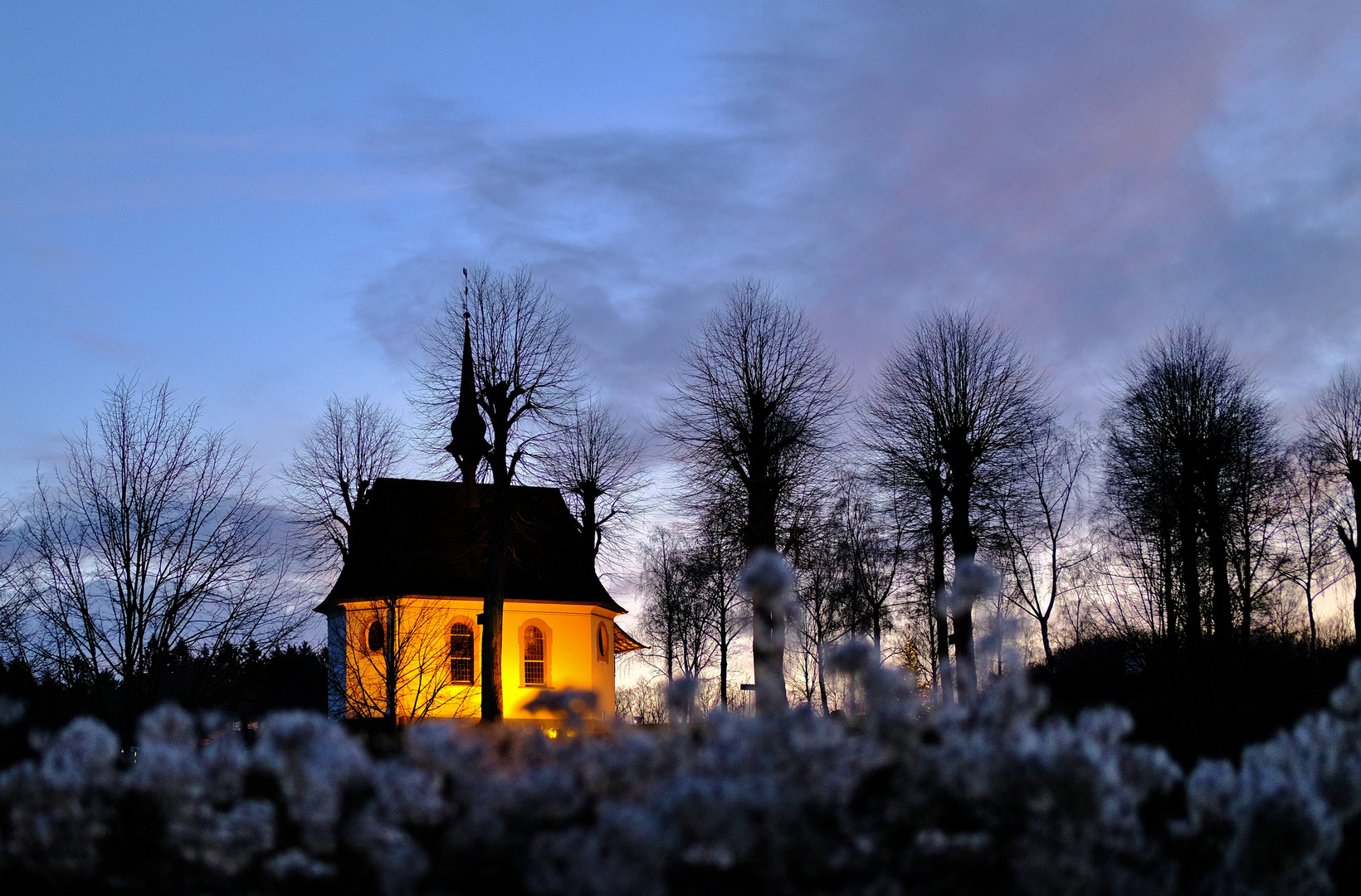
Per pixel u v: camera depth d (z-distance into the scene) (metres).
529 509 51.91
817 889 4.65
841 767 4.62
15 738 8.70
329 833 4.61
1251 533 50.47
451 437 49.47
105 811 5.20
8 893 5.35
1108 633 48.25
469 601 49.19
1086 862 4.49
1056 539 54.81
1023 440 46.16
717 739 4.69
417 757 4.53
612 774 4.60
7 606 26.47
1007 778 4.39
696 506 44.69
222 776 4.90
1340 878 5.69
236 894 4.94
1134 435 48.34
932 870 4.86
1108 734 5.24
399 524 50.34
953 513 44.78
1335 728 5.42
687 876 4.60
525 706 4.99
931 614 46.97
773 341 46.69
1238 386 48.16
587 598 51.12
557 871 4.10
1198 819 5.27
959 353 47.12
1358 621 44.78
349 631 48.06
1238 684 17.77
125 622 25.95
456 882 4.55
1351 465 48.97
